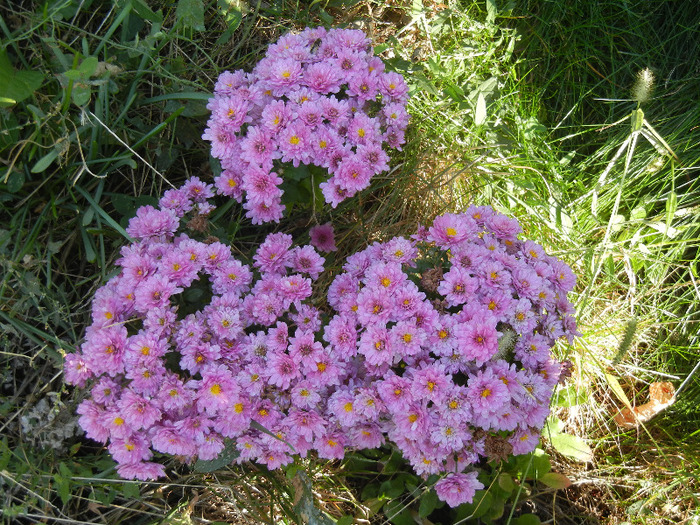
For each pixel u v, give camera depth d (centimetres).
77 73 66
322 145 69
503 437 65
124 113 78
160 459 73
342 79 72
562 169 97
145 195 79
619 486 84
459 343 60
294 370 61
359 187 69
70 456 71
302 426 62
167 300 62
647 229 94
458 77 100
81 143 76
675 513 82
